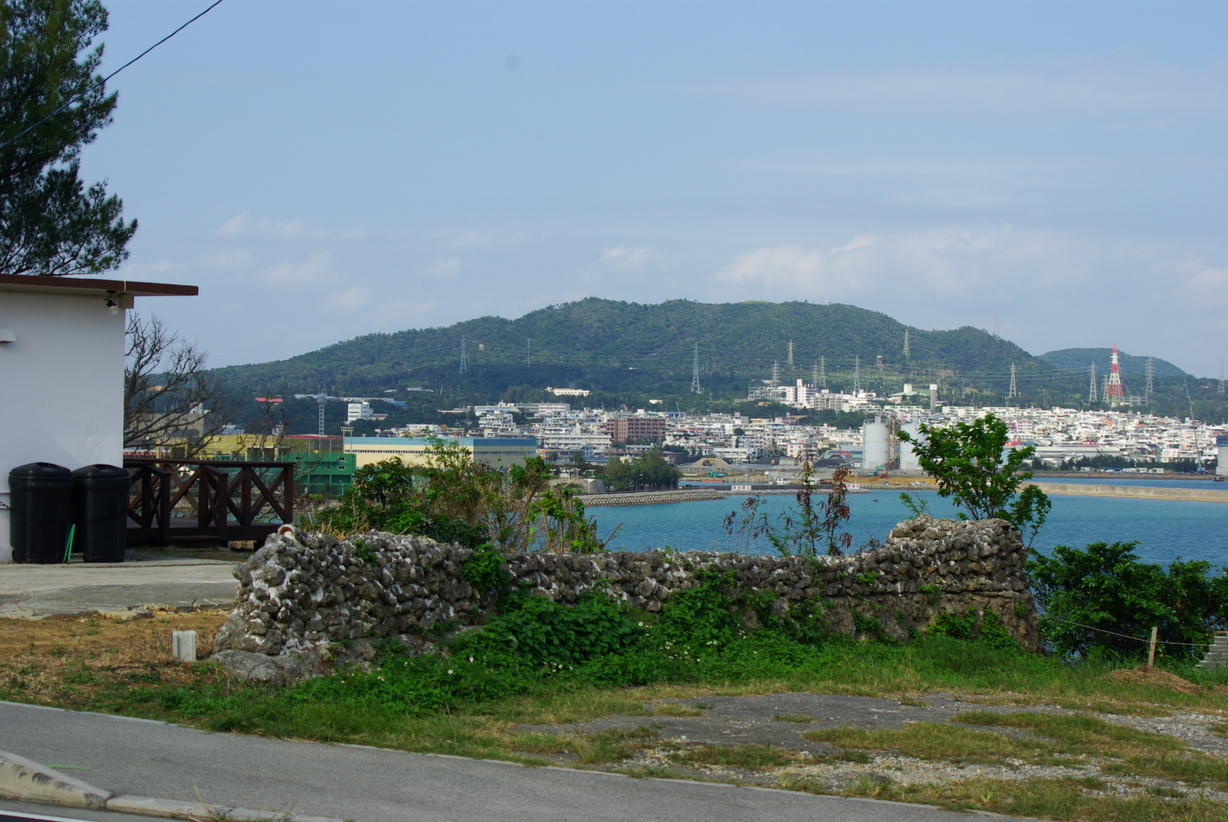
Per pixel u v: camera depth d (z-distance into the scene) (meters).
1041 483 195.38
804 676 11.22
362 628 9.40
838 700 9.76
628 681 10.22
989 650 13.88
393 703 8.09
